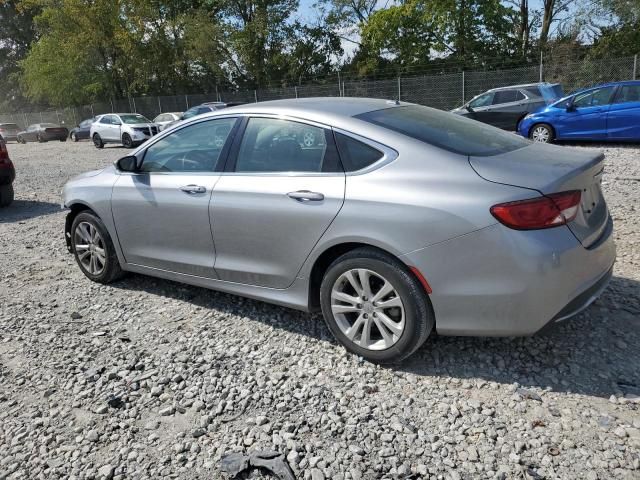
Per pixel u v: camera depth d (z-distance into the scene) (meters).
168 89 38.16
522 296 2.73
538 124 12.88
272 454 2.53
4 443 2.77
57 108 41.22
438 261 2.85
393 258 3.02
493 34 31.47
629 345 3.25
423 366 3.21
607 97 11.95
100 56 36.03
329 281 3.28
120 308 4.36
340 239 3.14
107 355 3.59
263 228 3.50
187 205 3.91
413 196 2.91
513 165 2.91
